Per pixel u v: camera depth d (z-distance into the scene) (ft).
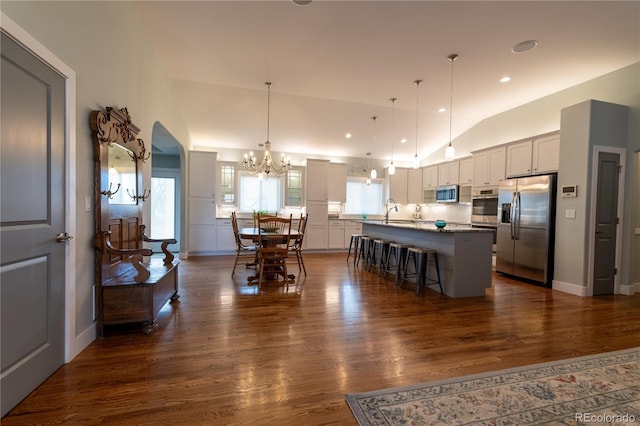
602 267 13.35
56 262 6.45
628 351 7.80
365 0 9.27
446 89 16.17
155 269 10.38
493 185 18.75
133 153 10.43
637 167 13.74
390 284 14.58
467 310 11.00
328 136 23.41
